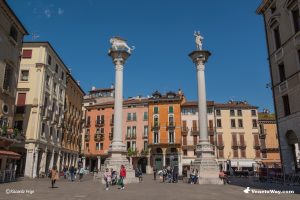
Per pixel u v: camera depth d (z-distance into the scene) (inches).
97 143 2972.4
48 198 584.1
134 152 2810.0
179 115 2797.7
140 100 3002.0
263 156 2674.7
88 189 830.5
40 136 1633.9
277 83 1222.9
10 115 1254.9
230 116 2738.7
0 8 1131.3
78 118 2539.4
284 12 1173.1
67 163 2209.6
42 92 1649.9
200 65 1306.6
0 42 1145.4
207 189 855.7
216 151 2652.6
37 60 1673.2
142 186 975.6
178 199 593.3
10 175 1109.1
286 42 1153.4
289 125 1128.2
